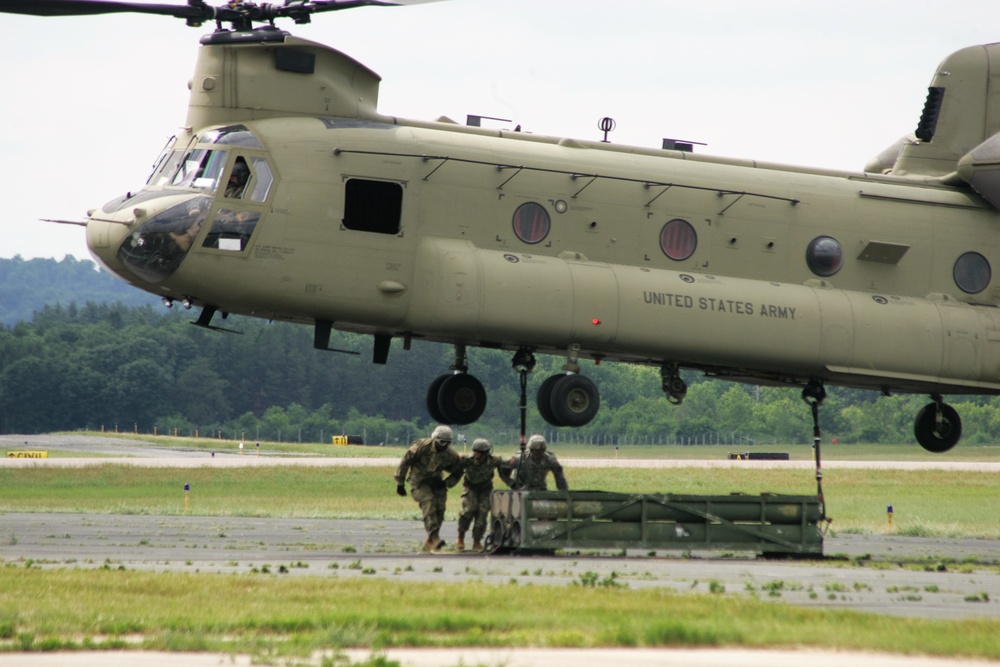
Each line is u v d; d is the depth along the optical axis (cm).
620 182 7169
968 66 8344
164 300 6894
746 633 3616
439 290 6700
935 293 7831
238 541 7344
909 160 8331
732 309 7200
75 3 6141
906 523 10194
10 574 4956
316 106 6825
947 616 4394
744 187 7444
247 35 6656
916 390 8112
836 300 7481
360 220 6650
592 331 6919
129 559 6000
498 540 6750
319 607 4131
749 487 15350
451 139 6925
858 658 3369
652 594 4506
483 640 3516
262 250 6494
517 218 6938
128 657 3294
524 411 7075
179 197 6512
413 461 6781
